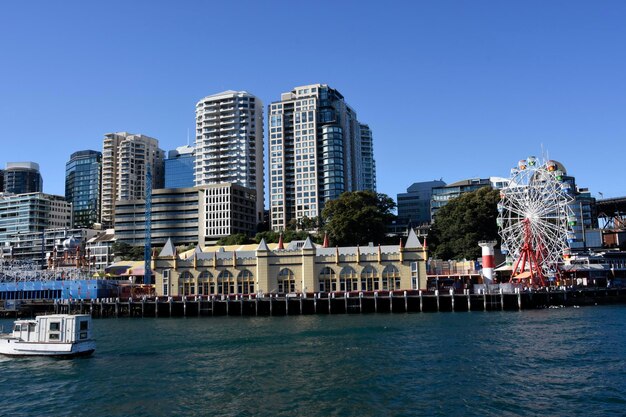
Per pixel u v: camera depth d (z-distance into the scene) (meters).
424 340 69.69
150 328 91.94
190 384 49.38
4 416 41.31
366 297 110.31
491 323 85.81
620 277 140.88
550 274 125.56
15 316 123.62
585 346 63.50
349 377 50.62
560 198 143.75
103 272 182.12
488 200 171.25
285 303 112.50
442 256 176.25
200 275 127.69
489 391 45.12
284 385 48.31
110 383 50.28
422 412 40.12
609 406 40.72
